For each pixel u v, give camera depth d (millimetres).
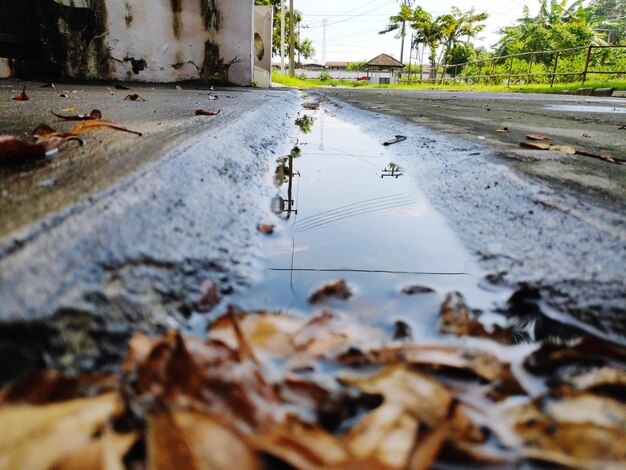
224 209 385
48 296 206
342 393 175
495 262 326
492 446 155
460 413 165
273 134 918
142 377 161
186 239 303
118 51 2631
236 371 167
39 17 2365
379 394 173
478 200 472
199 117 920
